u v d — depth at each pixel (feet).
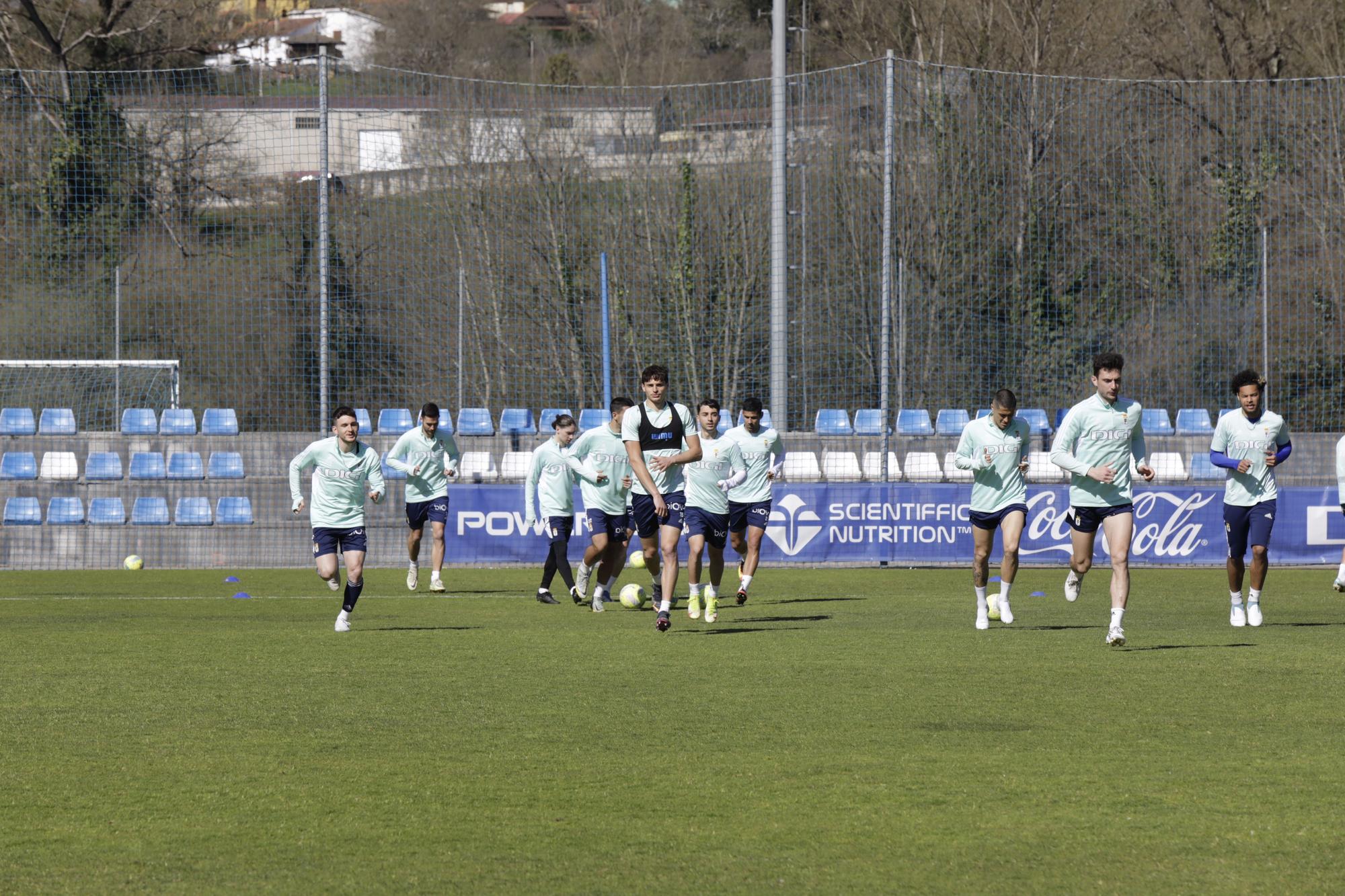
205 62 455.63
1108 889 51.39
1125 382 277.85
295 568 223.92
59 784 67.87
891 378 265.13
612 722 83.25
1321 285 279.90
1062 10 393.70
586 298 295.89
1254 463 133.08
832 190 281.95
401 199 301.63
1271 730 80.28
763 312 287.69
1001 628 132.87
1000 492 132.26
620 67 623.77
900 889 51.57
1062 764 71.51
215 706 88.99
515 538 216.13
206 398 291.79
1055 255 280.92
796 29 446.19
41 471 245.04
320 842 57.77
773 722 83.10
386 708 87.97
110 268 289.12
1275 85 289.53
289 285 296.92
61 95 284.82
